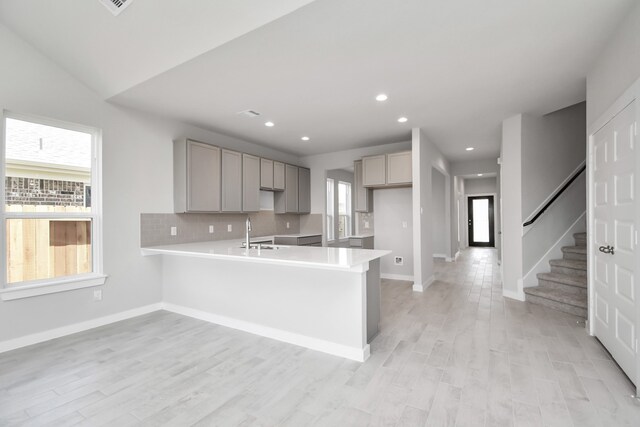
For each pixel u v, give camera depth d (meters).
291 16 2.00
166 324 3.39
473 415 1.80
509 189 4.22
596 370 2.28
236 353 2.67
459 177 9.61
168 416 1.84
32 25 2.67
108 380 2.25
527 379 2.18
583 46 2.43
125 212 3.58
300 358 2.57
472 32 2.21
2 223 2.75
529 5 1.95
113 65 2.90
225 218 4.82
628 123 2.10
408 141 5.28
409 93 3.30
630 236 2.10
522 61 2.64
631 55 2.04
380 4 1.90
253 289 3.13
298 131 4.70
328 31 2.18
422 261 4.79
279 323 2.96
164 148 3.99
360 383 2.17
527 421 1.74
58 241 3.13
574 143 4.77
